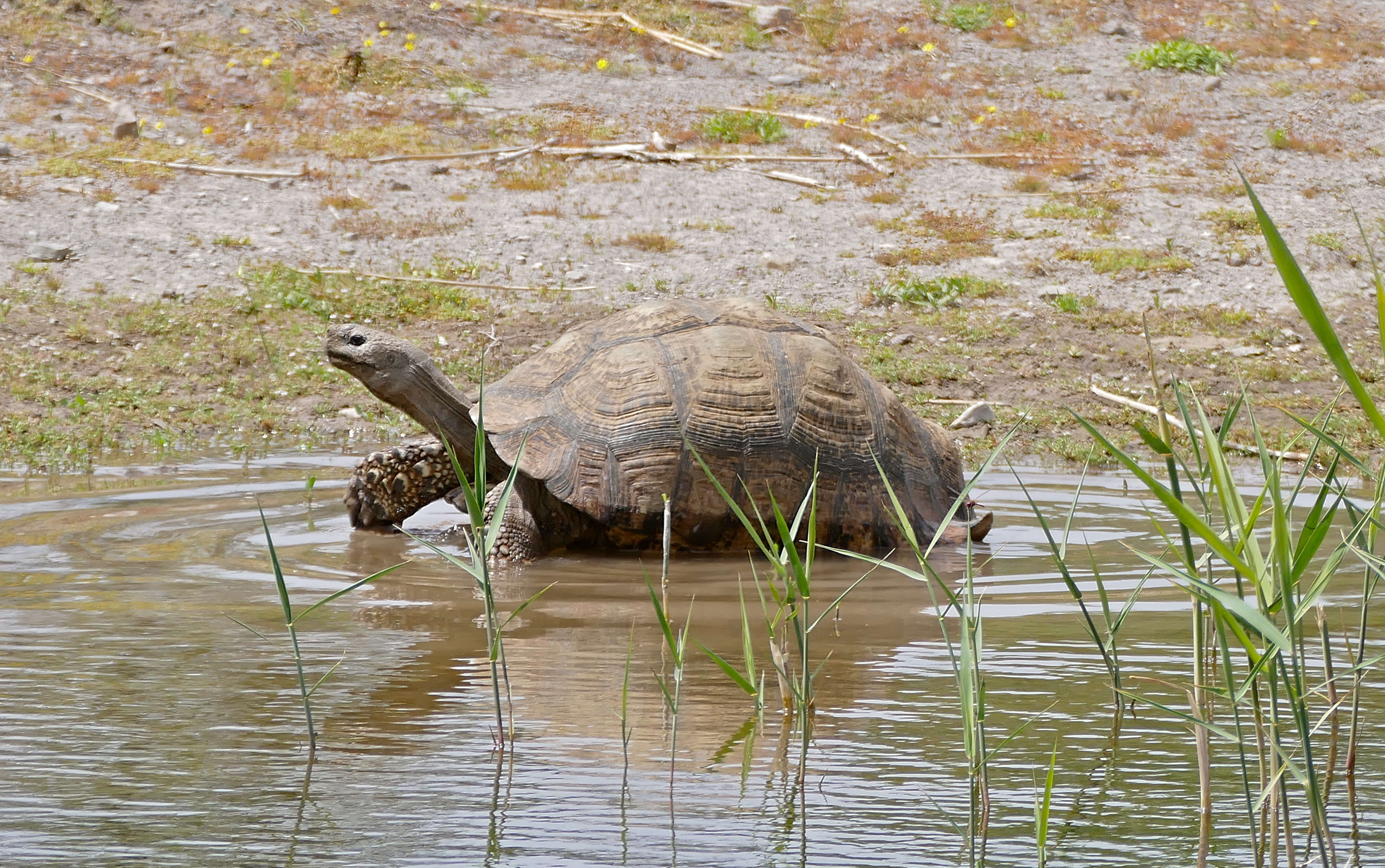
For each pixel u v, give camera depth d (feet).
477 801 17.10
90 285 66.80
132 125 88.48
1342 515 39.27
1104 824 16.60
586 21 119.96
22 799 16.98
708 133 96.17
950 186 88.99
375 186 83.71
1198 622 16.14
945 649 25.35
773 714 21.08
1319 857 15.74
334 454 50.34
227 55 103.30
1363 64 120.16
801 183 87.86
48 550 33.88
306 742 19.35
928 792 17.65
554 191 84.58
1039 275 74.28
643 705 21.45
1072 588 21.85
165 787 17.46
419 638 25.85
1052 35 124.57
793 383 36.99
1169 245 78.13
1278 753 15.30
